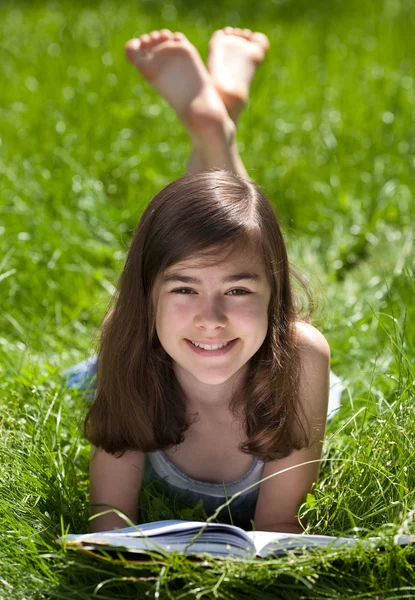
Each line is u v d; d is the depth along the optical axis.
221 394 2.84
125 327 2.82
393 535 2.47
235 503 2.99
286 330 2.83
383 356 3.86
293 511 2.90
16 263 4.70
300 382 2.88
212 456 2.95
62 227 5.00
